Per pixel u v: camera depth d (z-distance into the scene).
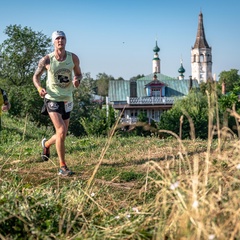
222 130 3.87
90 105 45.88
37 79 7.03
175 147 8.97
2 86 39.66
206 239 3.04
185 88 60.12
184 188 3.52
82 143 10.62
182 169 6.32
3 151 9.02
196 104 34.66
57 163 7.62
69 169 6.93
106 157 8.12
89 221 4.01
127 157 7.97
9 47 40.50
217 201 3.52
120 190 5.51
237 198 3.60
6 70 40.81
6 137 14.45
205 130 32.84
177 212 3.38
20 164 7.33
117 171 6.63
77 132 43.34
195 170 3.50
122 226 3.74
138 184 5.80
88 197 4.55
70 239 3.55
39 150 9.31
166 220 3.55
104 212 4.32
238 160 3.94
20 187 5.01
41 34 41.44
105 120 26.41
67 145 10.52
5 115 26.88
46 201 4.24
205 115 33.12
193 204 3.20
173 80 60.81
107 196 5.04
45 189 4.93
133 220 3.93
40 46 41.19
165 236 3.41
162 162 7.09
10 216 3.62
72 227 3.85
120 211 4.34
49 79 6.96
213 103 3.81
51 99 6.90
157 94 59.38
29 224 3.59
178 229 3.29
